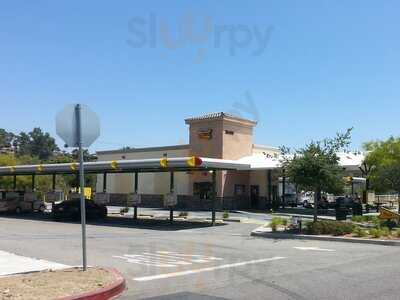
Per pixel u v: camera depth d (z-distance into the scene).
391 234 21.73
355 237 21.19
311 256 16.11
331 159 24.11
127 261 14.86
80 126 11.37
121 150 56.97
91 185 73.12
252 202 49.34
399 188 29.05
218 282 11.32
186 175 50.47
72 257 15.58
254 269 13.28
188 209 47.97
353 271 12.88
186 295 9.87
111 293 9.88
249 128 49.47
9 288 9.68
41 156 161.25
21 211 43.25
